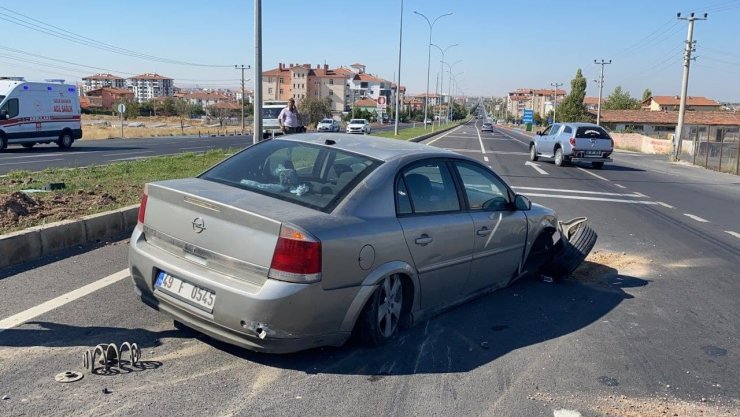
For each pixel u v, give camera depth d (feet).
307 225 12.16
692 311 18.71
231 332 12.26
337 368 13.03
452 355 14.17
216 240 12.68
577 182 58.65
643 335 16.35
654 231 33.14
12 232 19.75
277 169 14.84
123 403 10.99
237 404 11.23
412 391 12.21
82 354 12.95
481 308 17.87
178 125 271.90
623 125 278.26
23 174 38.78
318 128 169.99
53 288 17.15
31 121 82.53
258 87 47.44
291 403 11.41
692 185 63.26
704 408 12.18
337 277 12.48
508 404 11.91
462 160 17.39
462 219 16.24
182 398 11.32
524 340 15.47
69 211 24.54
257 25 46.60
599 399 12.35
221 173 15.39
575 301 19.16
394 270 13.83
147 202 14.43
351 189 13.71
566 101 309.01
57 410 10.61
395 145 16.60
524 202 18.84
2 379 11.66
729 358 14.96
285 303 11.78
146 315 15.43
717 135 129.08
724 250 28.63
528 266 20.18
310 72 494.59
